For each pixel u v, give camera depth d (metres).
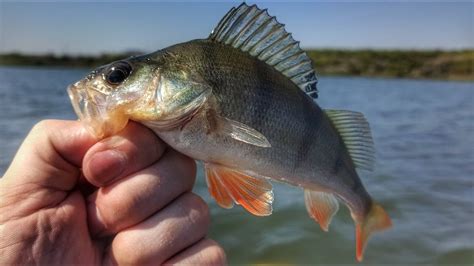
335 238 0.50
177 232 0.17
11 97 1.70
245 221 0.54
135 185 0.16
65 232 0.17
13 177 0.17
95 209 0.17
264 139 0.19
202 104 0.19
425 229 0.52
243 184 0.20
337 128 0.24
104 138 0.17
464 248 0.47
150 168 0.17
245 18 0.21
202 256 0.17
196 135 0.19
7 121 1.09
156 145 0.17
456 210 0.58
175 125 0.18
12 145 0.80
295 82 0.22
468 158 0.87
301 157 0.21
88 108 0.18
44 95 1.81
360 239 0.27
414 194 0.64
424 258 0.46
